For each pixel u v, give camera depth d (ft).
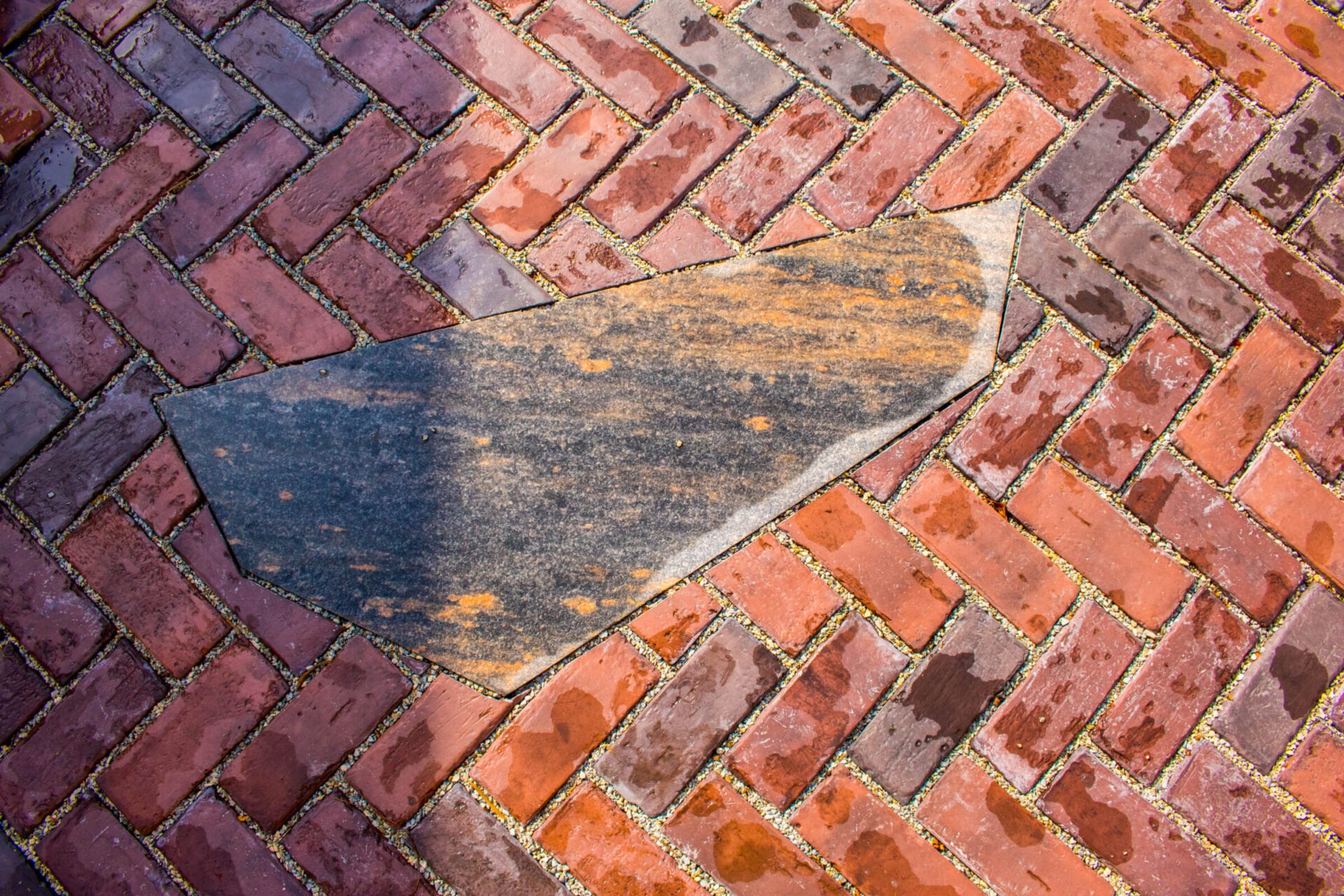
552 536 6.36
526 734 6.06
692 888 5.87
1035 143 7.08
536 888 5.84
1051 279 6.85
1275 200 7.05
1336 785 6.13
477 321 6.68
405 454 6.48
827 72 7.17
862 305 6.78
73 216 6.81
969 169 7.03
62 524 6.36
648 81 7.13
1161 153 7.10
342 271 6.75
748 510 6.44
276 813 5.90
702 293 6.78
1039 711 6.17
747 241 6.89
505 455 6.48
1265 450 6.66
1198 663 6.30
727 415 6.58
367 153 6.95
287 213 6.83
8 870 5.80
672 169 6.98
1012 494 6.52
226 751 5.99
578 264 6.81
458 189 6.91
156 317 6.67
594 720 6.09
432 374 6.61
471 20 7.19
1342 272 6.95
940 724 6.13
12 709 6.07
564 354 6.65
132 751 5.99
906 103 7.14
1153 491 6.56
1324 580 6.48
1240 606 6.41
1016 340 6.75
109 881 5.80
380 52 7.11
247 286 6.72
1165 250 6.93
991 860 5.95
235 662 6.14
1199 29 7.27
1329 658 6.34
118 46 7.09
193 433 6.49
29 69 7.06
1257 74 7.23
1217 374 6.75
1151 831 6.03
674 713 6.10
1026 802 6.04
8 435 6.49
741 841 5.92
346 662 6.15
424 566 6.31
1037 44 7.23
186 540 6.32
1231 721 6.22
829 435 6.57
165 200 6.84
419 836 5.88
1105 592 6.39
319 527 6.36
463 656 6.18
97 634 6.19
